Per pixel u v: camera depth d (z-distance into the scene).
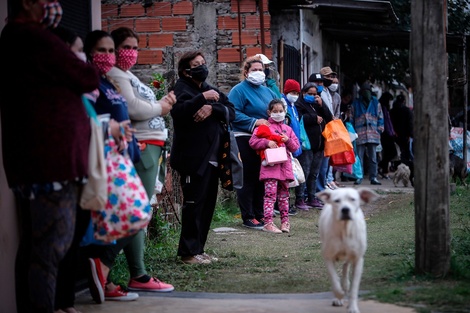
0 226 5.40
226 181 8.00
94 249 6.10
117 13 14.18
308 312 5.62
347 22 19.41
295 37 15.73
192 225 7.93
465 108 16.50
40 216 4.87
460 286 6.04
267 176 10.53
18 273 5.28
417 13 6.34
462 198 13.29
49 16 4.98
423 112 6.34
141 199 5.42
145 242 8.75
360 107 17.77
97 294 6.04
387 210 12.96
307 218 12.12
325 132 12.79
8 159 4.84
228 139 8.02
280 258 8.31
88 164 5.06
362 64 23.23
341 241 5.52
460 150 17.06
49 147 4.72
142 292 6.57
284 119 11.49
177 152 7.86
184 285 6.90
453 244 8.26
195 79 7.94
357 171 17.39
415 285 6.21
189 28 14.08
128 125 5.56
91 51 5.94
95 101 5.68
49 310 4.97
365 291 6.16
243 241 9.73
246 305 5.90
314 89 12.73
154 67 14.14
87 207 5.14
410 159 18.84
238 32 13.90
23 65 4.74
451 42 15.78
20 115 4.76
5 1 5.55
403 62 23.59
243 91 10.84
